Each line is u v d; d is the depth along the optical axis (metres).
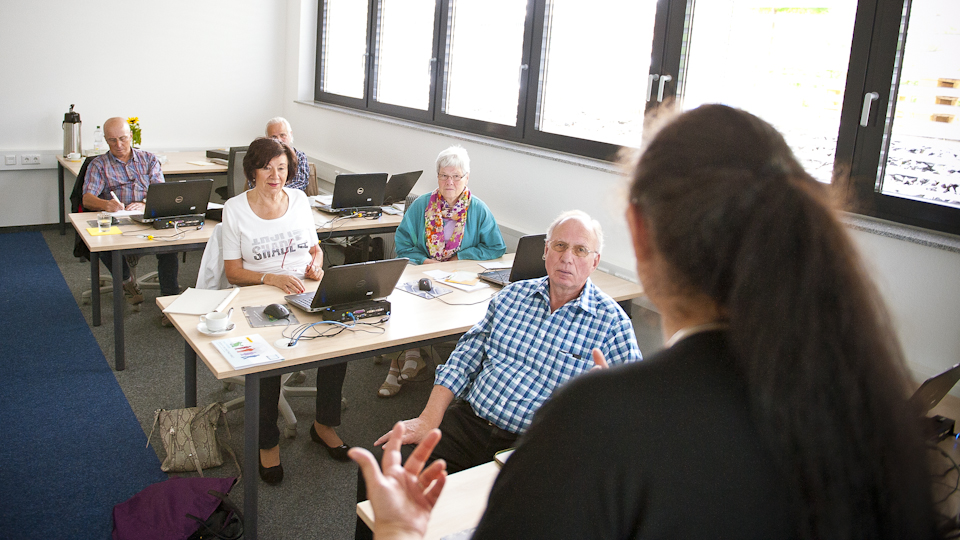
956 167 2.63
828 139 3.03
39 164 6.00
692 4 3.49
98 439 3.00
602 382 0.60
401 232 3.82
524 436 0.63
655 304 0.65
